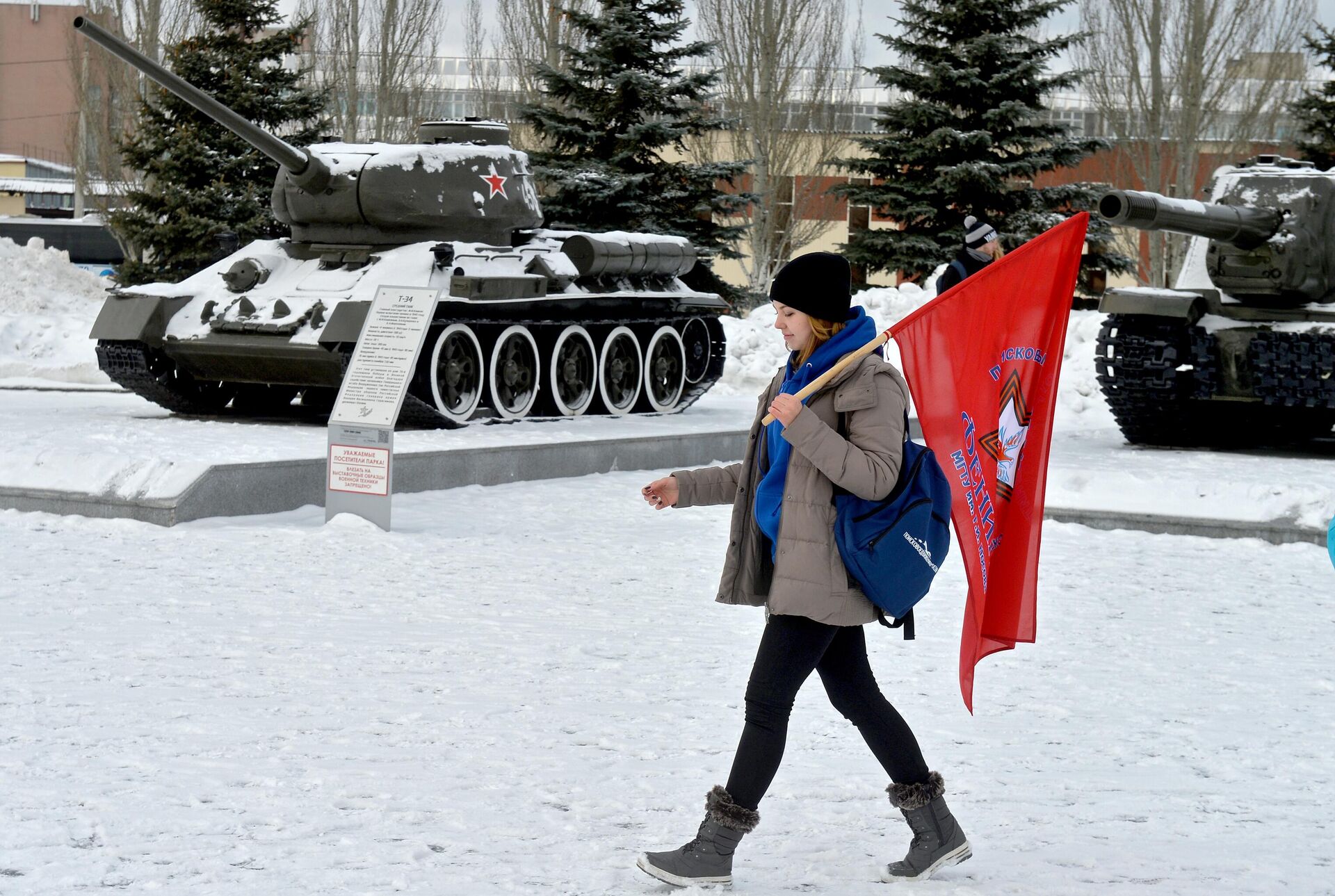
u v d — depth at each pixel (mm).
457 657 7551
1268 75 45531
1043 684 7387
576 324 19969
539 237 20688
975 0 36500
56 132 81500
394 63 48906
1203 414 21000
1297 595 10148
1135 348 19375
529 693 6832
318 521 12344
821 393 4488
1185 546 12359
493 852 4617
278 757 5652
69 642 7625
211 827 4793
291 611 8641
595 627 8461
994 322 4672
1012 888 4375
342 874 4375
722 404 24875
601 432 18031
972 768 5809
